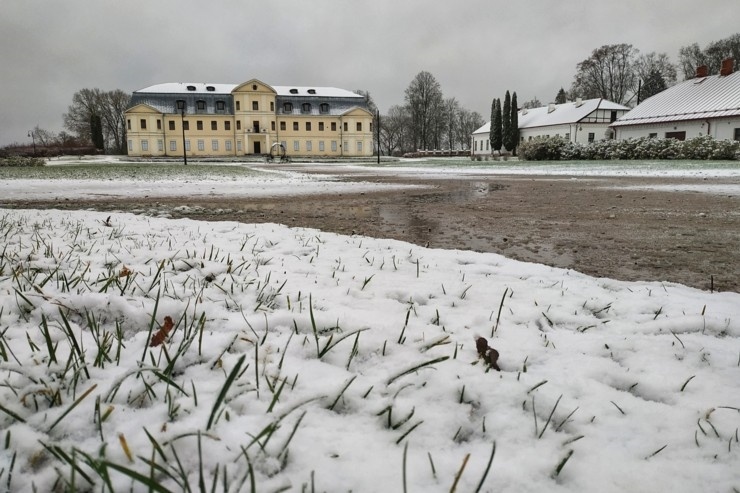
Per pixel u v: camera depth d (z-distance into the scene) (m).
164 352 1.83
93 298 2.37
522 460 1.32
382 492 1.16
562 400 1.67
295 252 4.33
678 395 1.75
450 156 74.69
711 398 1.72
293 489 1.15
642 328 2.42
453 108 96.69
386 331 2.24
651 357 2.07
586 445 1.41
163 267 3.23
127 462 1.22
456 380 1.76
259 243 4.75
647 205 9.26
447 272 3.59
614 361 2.04
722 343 2.22
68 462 1.18
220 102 77.50
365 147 81.38
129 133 74.25
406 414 1.52
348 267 3.72
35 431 1.36
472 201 10.27
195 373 1.77
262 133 76.94
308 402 1.54
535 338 2.22
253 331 2.19
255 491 1.13
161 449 1.23
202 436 1.33
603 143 37.50
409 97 84.19
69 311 2.35
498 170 25.89
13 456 1.24
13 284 2.83
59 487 1.16
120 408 1.49
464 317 2.50
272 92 76.69
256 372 1.62
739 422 1.55
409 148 97.62
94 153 84.56
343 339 2.09
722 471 1.29
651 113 46.41
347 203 9.91
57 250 4.14
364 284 3.10
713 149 31.91
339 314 2.44
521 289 3.12
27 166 34.97
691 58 72.56
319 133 79.94
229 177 20.58
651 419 1.57
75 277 3.08
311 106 80.00
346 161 56.06
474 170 26.75
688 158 33.16
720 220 7.18
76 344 1.81
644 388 1.83
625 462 1.33
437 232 6.10
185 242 4.70
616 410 1.62
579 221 7.14
